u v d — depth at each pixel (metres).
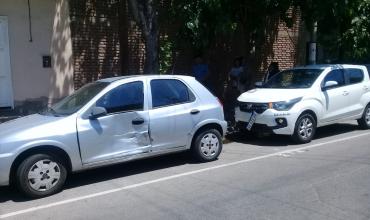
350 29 14.62
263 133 10.41
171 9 12.65
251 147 9.83
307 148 9.48
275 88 10.73
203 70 13.77
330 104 10.57
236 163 8.27
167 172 7.79
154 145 7.64
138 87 7.61
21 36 11.30
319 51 17.81
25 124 6.87
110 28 12.80
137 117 7.42
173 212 5.76
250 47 13.53
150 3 10.59
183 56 14.30
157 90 7.81
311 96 10.12
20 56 11.32
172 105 7.91
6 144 6.36
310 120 10.09
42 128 6.66
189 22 11.63
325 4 12.18
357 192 6.29
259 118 9.93
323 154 8.81
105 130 7.10
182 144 8.02
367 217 5.36
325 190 6.41
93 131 6.99
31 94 11.52
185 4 11.75
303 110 9.91
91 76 12.52
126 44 13.12
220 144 8.59
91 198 6.52
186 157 8.83
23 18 11.29
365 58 16.44
